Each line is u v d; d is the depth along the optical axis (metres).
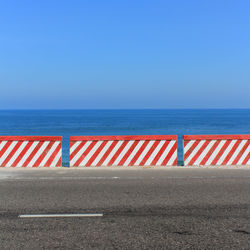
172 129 73.50
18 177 9.01
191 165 10.99
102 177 8.98
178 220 5.25
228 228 4.88
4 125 93.75
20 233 4.70
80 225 5.03
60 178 8.84
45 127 83.62
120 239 4.46
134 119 142.50
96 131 68.44
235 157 11.13
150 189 7.49
